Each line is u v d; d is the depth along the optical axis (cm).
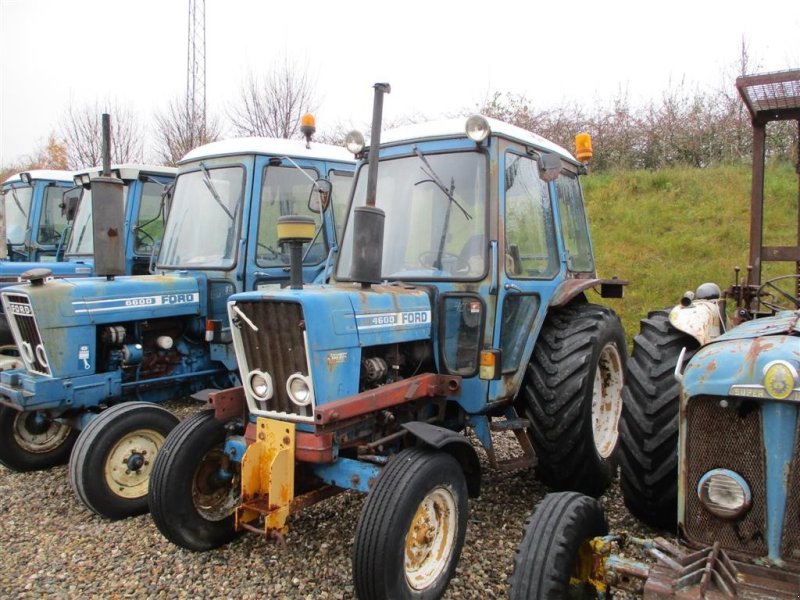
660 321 364
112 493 402
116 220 477
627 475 332
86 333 454
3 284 686
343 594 311
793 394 199
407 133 396
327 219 594
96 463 395
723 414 216
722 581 200
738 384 209
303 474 330
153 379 498
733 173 1105
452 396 354
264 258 543
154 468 343
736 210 966
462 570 329
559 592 223
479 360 356
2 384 443
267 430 312
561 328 411
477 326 359
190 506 345
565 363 385
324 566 336
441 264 372
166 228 584
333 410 291
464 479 321
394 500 281
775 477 205
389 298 340
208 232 553
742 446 213
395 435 326
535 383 389
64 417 463
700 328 331
